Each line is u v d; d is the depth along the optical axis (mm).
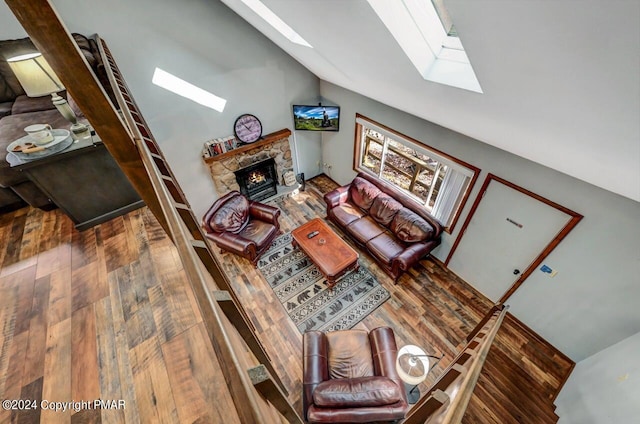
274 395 741
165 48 3516
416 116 3709
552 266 2934
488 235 3473
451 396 1163
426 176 4348
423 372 2107
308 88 5055
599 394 2322
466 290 3961
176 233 852
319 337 2869
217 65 3979
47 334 1766
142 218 2742
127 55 3342
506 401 2803
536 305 3252
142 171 1557
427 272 4230
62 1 2805
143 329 1783
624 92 990
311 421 2096
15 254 2377
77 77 1162
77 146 2385
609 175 1902
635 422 1764
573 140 1645
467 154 3318
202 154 4582
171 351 1670
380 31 1667
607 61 891
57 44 1072
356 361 2775
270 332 3512
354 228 4578
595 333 2799
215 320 608
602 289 2613
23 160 2215
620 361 2363
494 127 2240
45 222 2734
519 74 1278
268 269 4293
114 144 1396
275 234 4672
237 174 5027
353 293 3938
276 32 3191
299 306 3785
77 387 1521
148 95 3697
